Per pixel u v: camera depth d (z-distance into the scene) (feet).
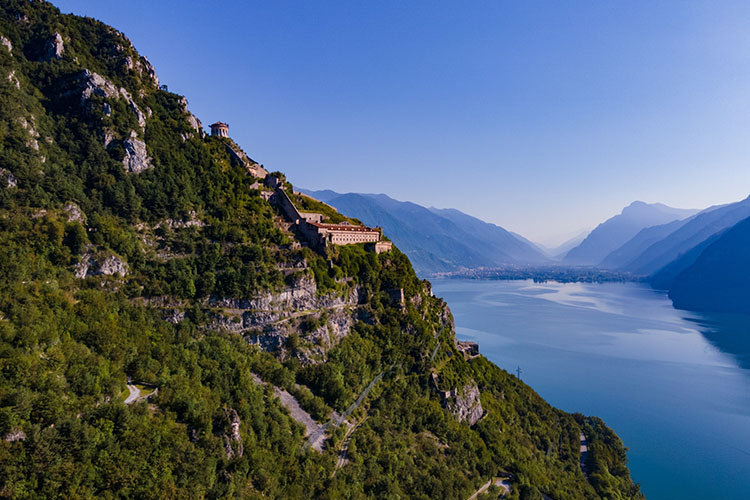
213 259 518.37
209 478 288.92
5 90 473.26
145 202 529.04
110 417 273.95
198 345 425.28
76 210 453.17
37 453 232.12
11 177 423.64
